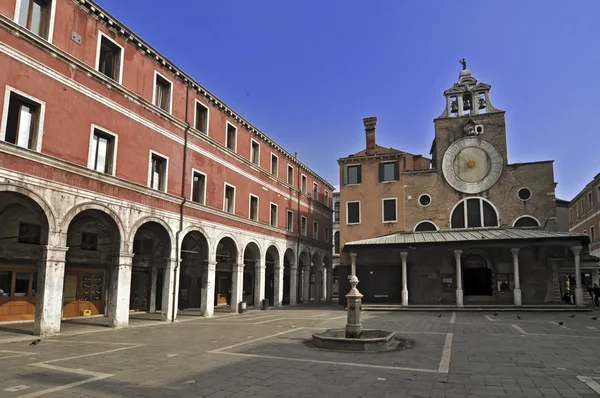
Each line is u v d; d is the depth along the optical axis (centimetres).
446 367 920
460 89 3195
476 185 3034
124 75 1875
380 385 771
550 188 2889
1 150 1305
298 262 3616
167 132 2120
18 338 1359
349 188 3344
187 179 2245
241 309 2564
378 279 2980
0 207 1636
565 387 750
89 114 1672
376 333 1336
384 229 3188
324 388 752
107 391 733
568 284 3319
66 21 1605
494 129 3066
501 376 835
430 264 2908
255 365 950
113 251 1773
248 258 3375
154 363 975
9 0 1401
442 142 3164
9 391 729
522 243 2538
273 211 3291
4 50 1357
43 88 1484
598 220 3903
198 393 721
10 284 1806
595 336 1400
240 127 2836
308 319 2125
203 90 2409
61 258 1482
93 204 1641
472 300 2748
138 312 2445
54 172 1485
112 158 1777
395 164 3281
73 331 1566
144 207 1920
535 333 1482
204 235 2347
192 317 2245
